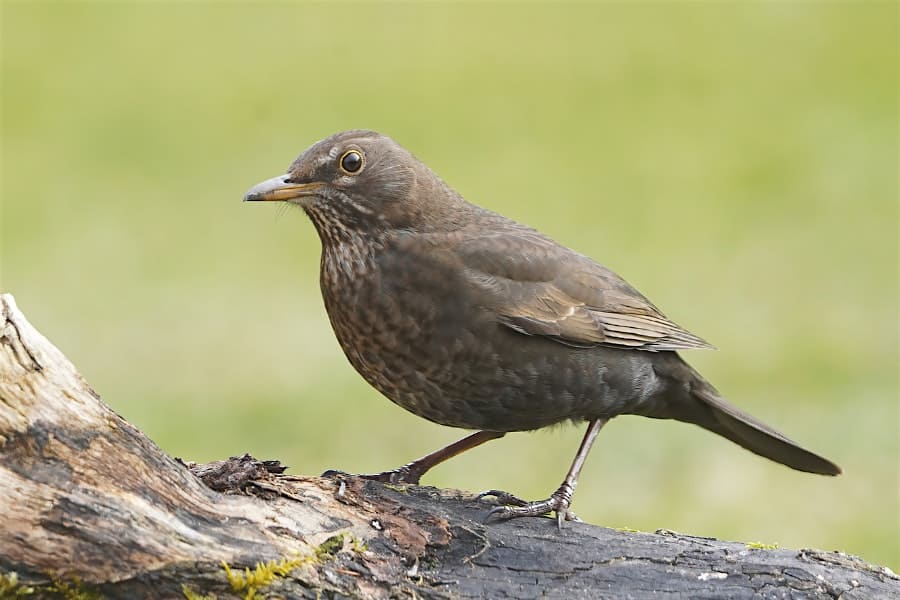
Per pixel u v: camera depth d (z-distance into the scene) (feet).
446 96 88.58
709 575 23.08
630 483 43.80
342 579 21.71
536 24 102.58
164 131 82.64
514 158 78.64
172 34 100.12
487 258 27.55
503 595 22.67
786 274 62.28
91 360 53.36
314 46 97.86
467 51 96.89
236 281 62.23
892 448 45.91
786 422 47.98
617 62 95.20
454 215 28.55
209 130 82.64
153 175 76.07
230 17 103.91
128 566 20.31
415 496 24.00
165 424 47.29
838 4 104.01
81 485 20.21
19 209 70.79
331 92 88.84
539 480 43.42
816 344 54.08
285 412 48.08
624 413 29.66
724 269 63.26
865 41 96.99
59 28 100.12
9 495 19.79
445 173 75.82
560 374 27.68
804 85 90.33
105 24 101.30
